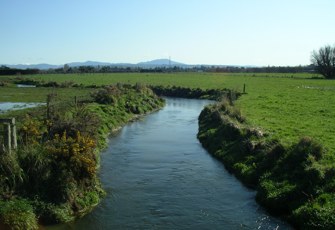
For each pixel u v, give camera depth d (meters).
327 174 17.23
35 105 47.94
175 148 29.97
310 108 43.91
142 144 31.27
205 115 42.16
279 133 27.77
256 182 20.73
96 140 26.00
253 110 42.81
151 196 19.20
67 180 16.95
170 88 82.88
